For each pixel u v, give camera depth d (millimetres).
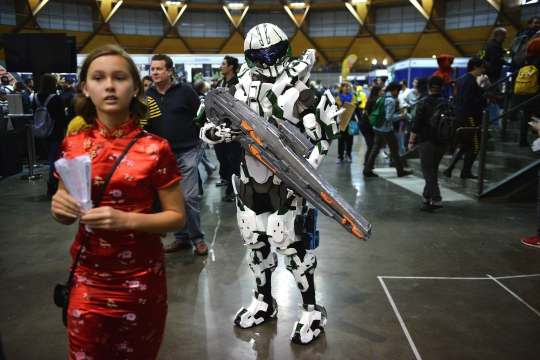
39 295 3268
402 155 9477
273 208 2492
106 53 1451
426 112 5516
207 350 2529
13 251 4223
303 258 2588
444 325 2811
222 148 6098
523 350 2527
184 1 32812
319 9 34594
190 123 3953
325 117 2332
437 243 4438
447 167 8016
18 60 7641
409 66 14219
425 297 3217
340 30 34594
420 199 6379
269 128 2287
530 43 6254
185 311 2990
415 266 3820
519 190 6117
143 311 1536
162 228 1483
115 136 1487
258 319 2809
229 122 2484
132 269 1499
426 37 31672
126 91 1458
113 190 1446
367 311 3000
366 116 8359
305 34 35031
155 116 3578
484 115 5980
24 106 9867
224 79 5902
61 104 6309
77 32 30797
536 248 4277
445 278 3561
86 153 1472
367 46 34094
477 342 2611
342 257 4051
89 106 1539
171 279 3523
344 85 9812
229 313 2965
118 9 32281
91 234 1471
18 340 2643
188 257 4031
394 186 7324
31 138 7781
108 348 1559
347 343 2602
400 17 32594
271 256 2773
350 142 10102
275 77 2412
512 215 5473
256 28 2352
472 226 5020
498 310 3018
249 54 2389
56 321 2881
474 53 30047
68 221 1513
